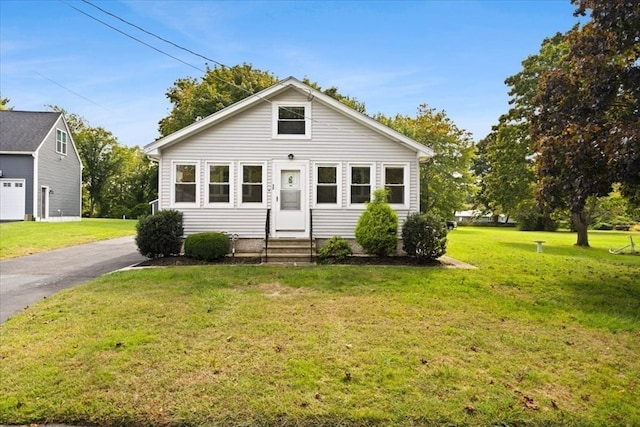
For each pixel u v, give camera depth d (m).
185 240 11.50
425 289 7.80
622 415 3.51
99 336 5.09
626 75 8.79
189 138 12.41
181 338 5.03
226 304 6.59
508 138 23.08
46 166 25.39
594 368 4.43
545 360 4.61
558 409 3.56
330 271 9.30
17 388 3.75
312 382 3.90
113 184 45.84
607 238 29.28
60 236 16.73
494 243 18.52
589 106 9.27
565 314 6.52
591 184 8.38
